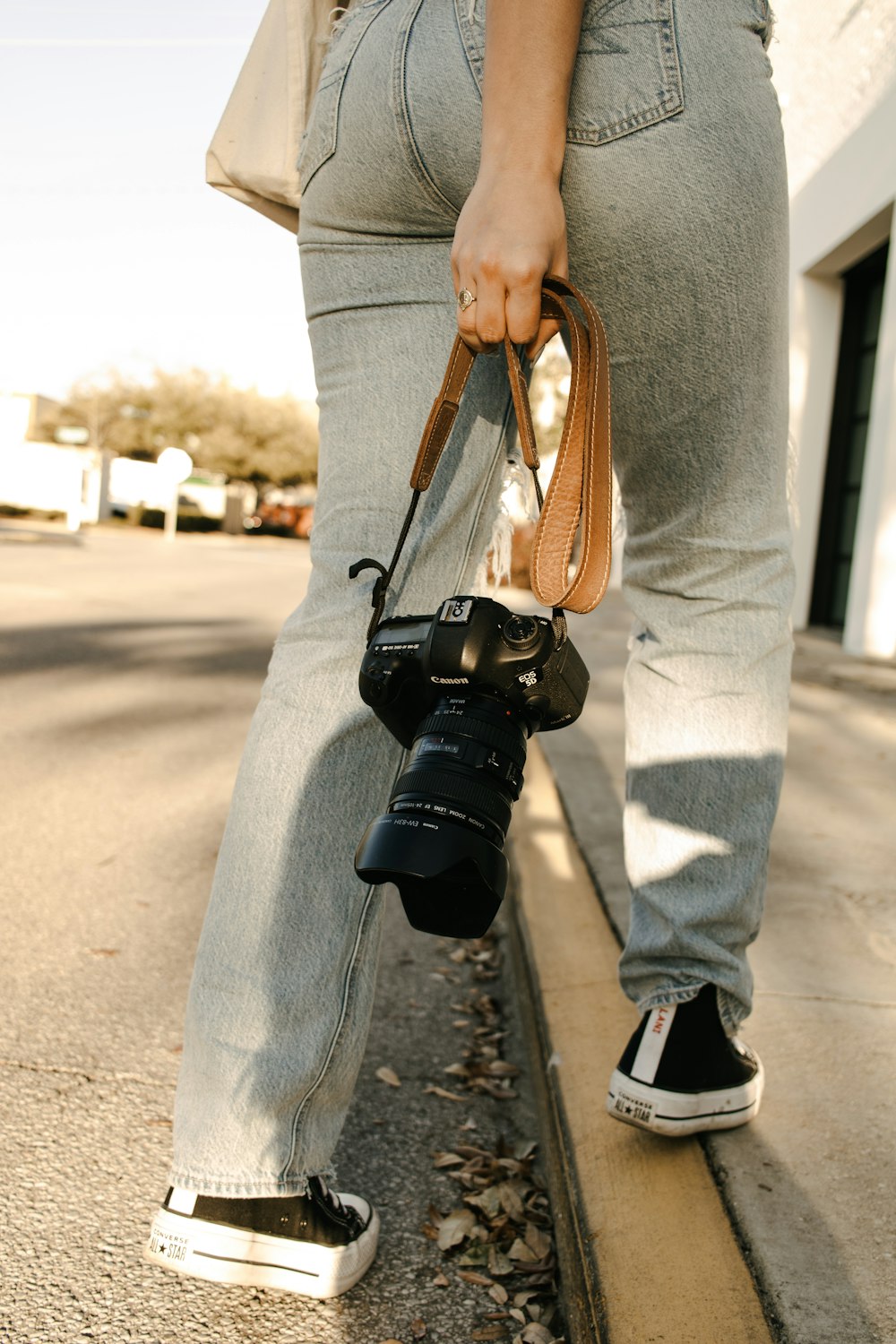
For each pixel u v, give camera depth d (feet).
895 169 21.93
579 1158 4.28
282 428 124.06
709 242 3.31
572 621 26.08
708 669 3.96
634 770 4.17
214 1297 3.83
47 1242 4.07
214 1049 3.50
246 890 3.51
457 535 3.69
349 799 3.56
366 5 3.54
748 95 3.31
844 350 28.50
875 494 22.49
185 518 103.55
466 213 3.12
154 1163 4.62
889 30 22.48
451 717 3.09
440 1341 3.71
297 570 48.91
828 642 25.34
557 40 3.04
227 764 12.01
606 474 3.13
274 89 4.13
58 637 20.99
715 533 3.86
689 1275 3.54
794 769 11.26
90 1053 5.52
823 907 6.93
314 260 3.73
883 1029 5.15
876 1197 3.82
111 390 122.83
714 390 3.59
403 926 7.93
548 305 3.21
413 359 3.56
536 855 8.28
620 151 3.19
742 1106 4.17
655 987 4.15
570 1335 3.74
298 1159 3.58
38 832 9.27
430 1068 5.80
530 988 6.21
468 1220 4.39
